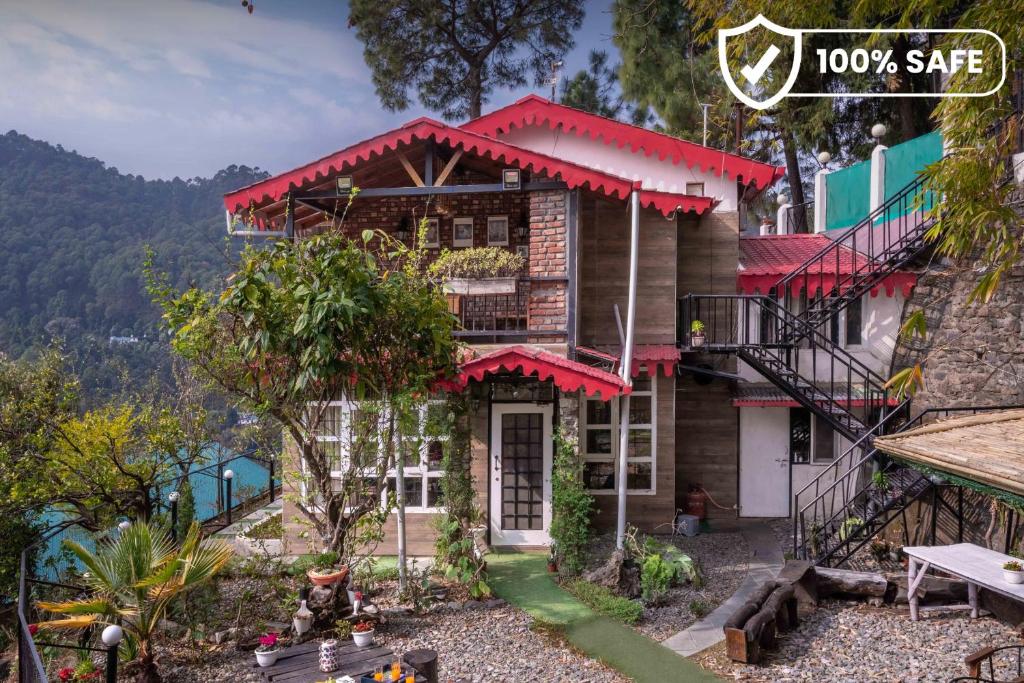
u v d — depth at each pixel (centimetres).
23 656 660
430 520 1059
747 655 728
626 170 1344
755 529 1277
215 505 1412
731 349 1201
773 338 1351
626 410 1052
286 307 825
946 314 1184
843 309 1339
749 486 1331
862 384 1341
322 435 1106
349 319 779
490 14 2609
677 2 2191
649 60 2230
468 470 1004
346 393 925
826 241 1539
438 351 902
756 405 1277
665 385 1245
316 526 907
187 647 782
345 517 920
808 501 1315
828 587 901
